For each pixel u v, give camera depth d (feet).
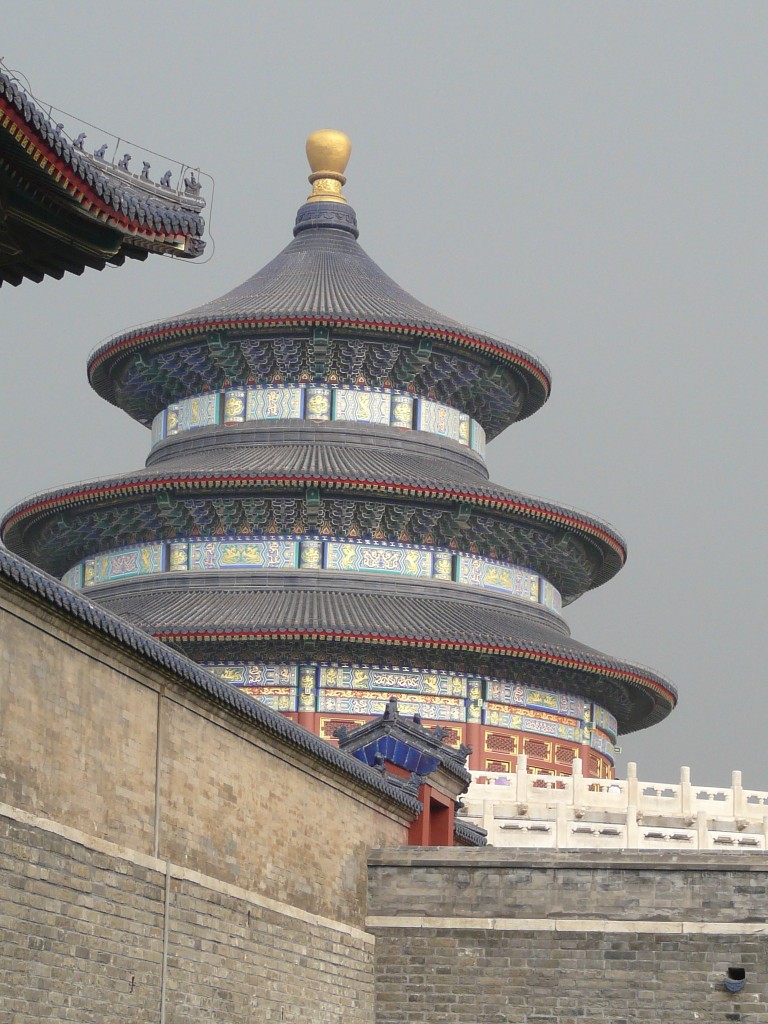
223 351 415.23
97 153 153.38
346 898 235.40
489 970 236.84
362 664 378.12
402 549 397.39
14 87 139.23
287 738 219.00
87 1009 177.88
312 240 451.12
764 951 229.86
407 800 254.68
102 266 160.56
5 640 169.58
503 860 239.71
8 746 168.96
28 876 170.09
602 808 335.67
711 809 343.05
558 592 429.79
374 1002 238.48
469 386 429.79
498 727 385.29
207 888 201.16
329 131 461.37
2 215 153.28
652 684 406.00
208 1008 199.41
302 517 394.52
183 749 199.62
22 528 412.57
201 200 159.02
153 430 438.40
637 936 233.76
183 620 371.35
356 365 417.49
